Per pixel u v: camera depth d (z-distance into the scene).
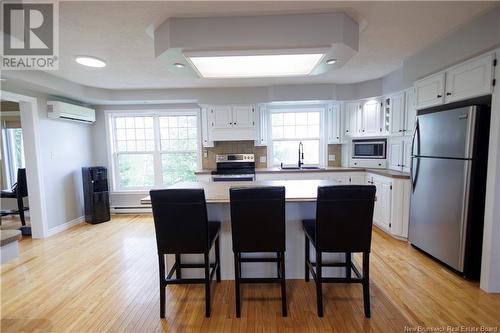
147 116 4.83
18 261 2.82
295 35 1.85
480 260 2.26
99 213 4.25
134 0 1.65
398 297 2.07
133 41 2.29
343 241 1.79
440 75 2.53
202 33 1.87
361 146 4.22
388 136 3.88
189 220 1.81
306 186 2.53
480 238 2.24
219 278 2.34
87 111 4.30
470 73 2.19
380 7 1.81
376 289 2.18
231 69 2.21
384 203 3.47
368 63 3.12
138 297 2.15
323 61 2.10
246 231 1.83
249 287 2.27
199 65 2.10
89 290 2.25
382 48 2.63
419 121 2.79
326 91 4.13
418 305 1.97
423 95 2.79
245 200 1.78
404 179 3.17
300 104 4.63
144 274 2.53
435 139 2.55
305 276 2.35
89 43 2.32
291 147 4.88
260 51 1.84
